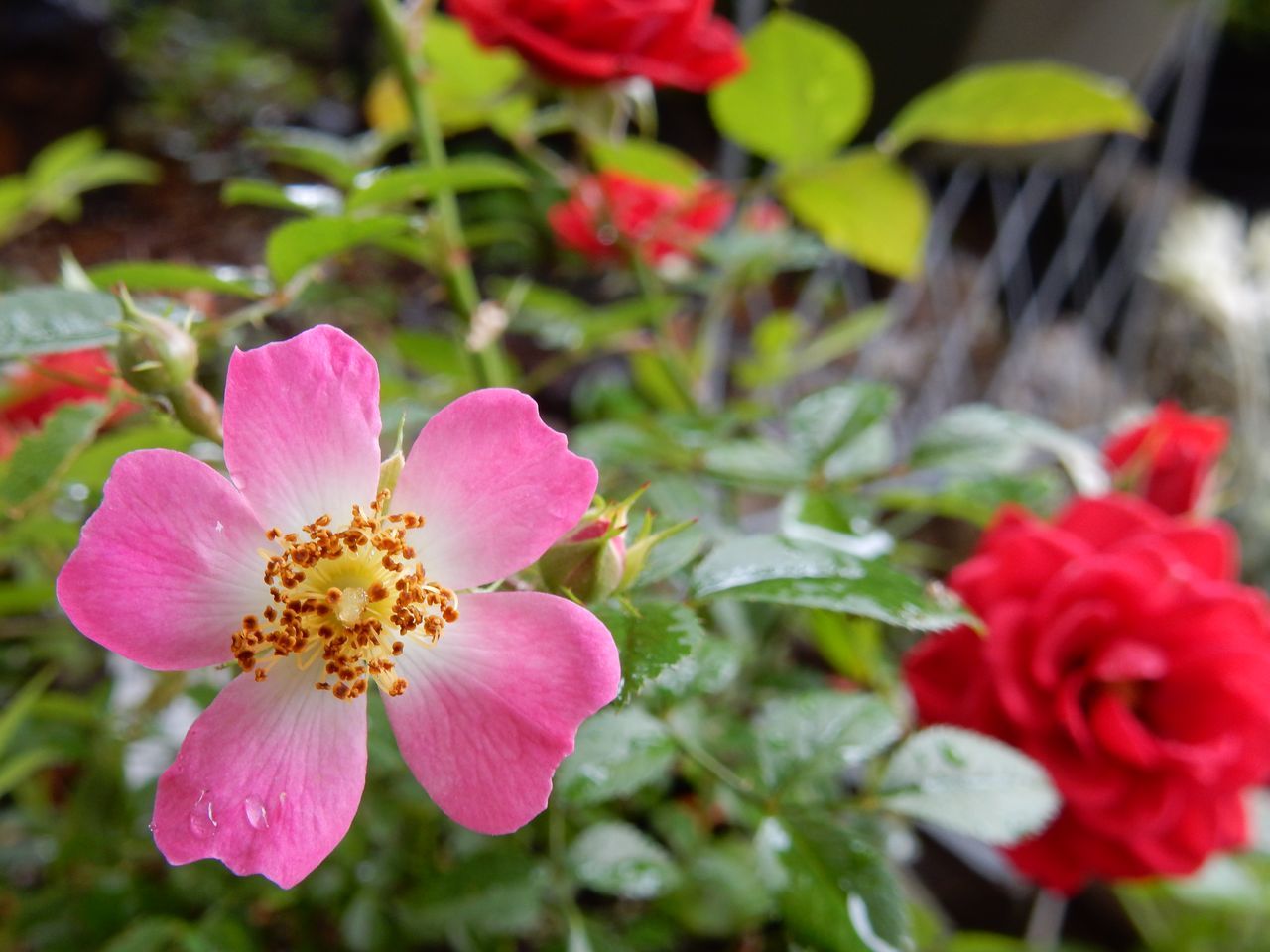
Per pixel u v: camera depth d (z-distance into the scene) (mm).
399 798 173
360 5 604
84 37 597
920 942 186
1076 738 161
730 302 282
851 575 107
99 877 172
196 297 165
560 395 375
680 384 216
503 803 89
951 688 174
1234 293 326
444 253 164
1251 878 234
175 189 545
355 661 93
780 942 162
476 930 158
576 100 186
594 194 222
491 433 93
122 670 222
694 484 163
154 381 112
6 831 199
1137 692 171
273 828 90
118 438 125
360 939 162
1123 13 348
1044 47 346
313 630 93
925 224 211
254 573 94
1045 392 441
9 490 116
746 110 198
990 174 495
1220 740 161
